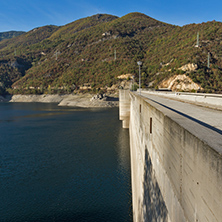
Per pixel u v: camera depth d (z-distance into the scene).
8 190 31.20
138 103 22.75
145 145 14.88
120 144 54.06
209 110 14.63
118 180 33.41
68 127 78.31
